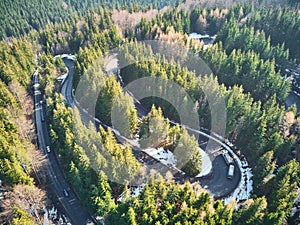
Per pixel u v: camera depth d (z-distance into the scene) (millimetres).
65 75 142375
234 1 195500
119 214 67312
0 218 67938
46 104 112938
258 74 114688
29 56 147500
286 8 157625
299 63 141500
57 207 78750
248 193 81062
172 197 67812
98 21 172625
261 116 91250
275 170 83750
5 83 116250
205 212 61438
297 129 88500
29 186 72500
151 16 178875
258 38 138250
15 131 90562
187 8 194125
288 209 63438
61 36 169625
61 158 85938
